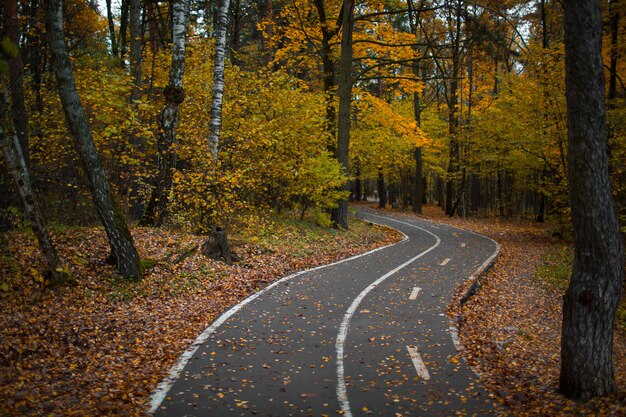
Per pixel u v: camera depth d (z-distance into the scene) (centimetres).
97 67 1616
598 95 636
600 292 643
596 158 639
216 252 1412
